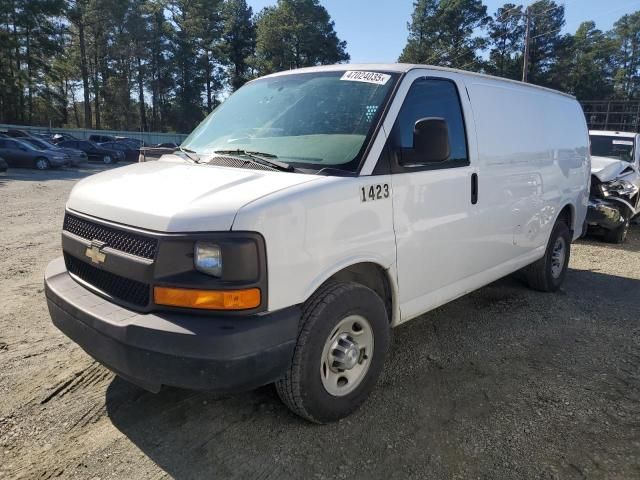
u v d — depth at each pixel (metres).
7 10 53.66
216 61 78.12
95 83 68.81
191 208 2.56
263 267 2.54
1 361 3.81
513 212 4.54
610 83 84.88
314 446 2.89
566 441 2.99
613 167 9.17
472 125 3.98
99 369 3.72
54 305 3.00
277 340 2.60
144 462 2.73
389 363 3.96
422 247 3.50
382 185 3.14
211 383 2.46
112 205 2.84
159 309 2.55
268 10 77.75
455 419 3.20
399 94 3.36
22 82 58.12
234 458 2.78
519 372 3.85
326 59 77.75
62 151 27.50
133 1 67.25
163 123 75.31
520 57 72.44
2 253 7.18
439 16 72.75
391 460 2.79
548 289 5.74
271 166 3.11
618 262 7.52
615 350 4.29
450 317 4.98
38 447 2.84
